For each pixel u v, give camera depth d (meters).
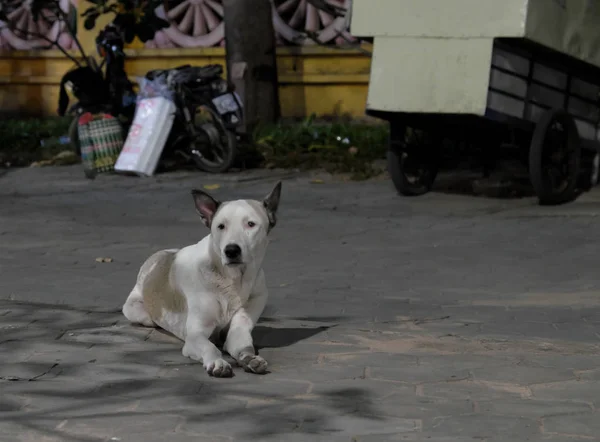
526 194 14.34
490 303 8.24
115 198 14.34
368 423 5.14
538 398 5.59
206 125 16.73
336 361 6.35
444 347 6.74
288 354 6.52
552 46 12.30
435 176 14.67
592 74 14.07
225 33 19.94
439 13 12.19
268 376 5.98
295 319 7.62
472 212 12.98
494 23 11.86
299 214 12.93
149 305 6.91
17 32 24.91
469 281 9.15
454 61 12.16
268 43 19.94
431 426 5.10
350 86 22.14
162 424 5.10
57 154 19.52
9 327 7.16
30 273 9.25
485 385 5.83
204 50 23.12
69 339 6.83
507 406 5.43
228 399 5.52
